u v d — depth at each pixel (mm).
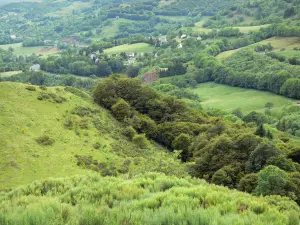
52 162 45969
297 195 33719
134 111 78625
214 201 13820
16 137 47969
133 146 61750
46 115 58656
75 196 15195
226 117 107500
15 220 10609
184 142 67625
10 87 62062
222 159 49250
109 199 14609
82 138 56281
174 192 14922
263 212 12734
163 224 11023
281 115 114125
